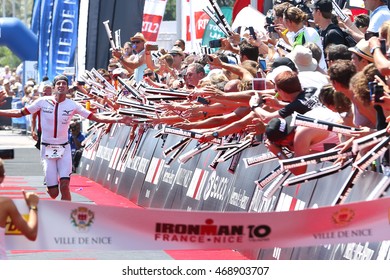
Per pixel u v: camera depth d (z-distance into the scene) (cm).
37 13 6944
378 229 1121
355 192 1399
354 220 1114
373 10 1984
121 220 1098
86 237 1102
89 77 3173
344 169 1443
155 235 1099
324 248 1462
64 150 2406
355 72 1454
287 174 1570
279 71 1642
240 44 2159
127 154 2919
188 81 2275
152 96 2097
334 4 2053
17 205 1106
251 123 1783
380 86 1296
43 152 2412
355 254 1373
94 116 2359
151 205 2539
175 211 1095
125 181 2908
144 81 2631
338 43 2000
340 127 1369
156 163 2561
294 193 1596
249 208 1786
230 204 1895
